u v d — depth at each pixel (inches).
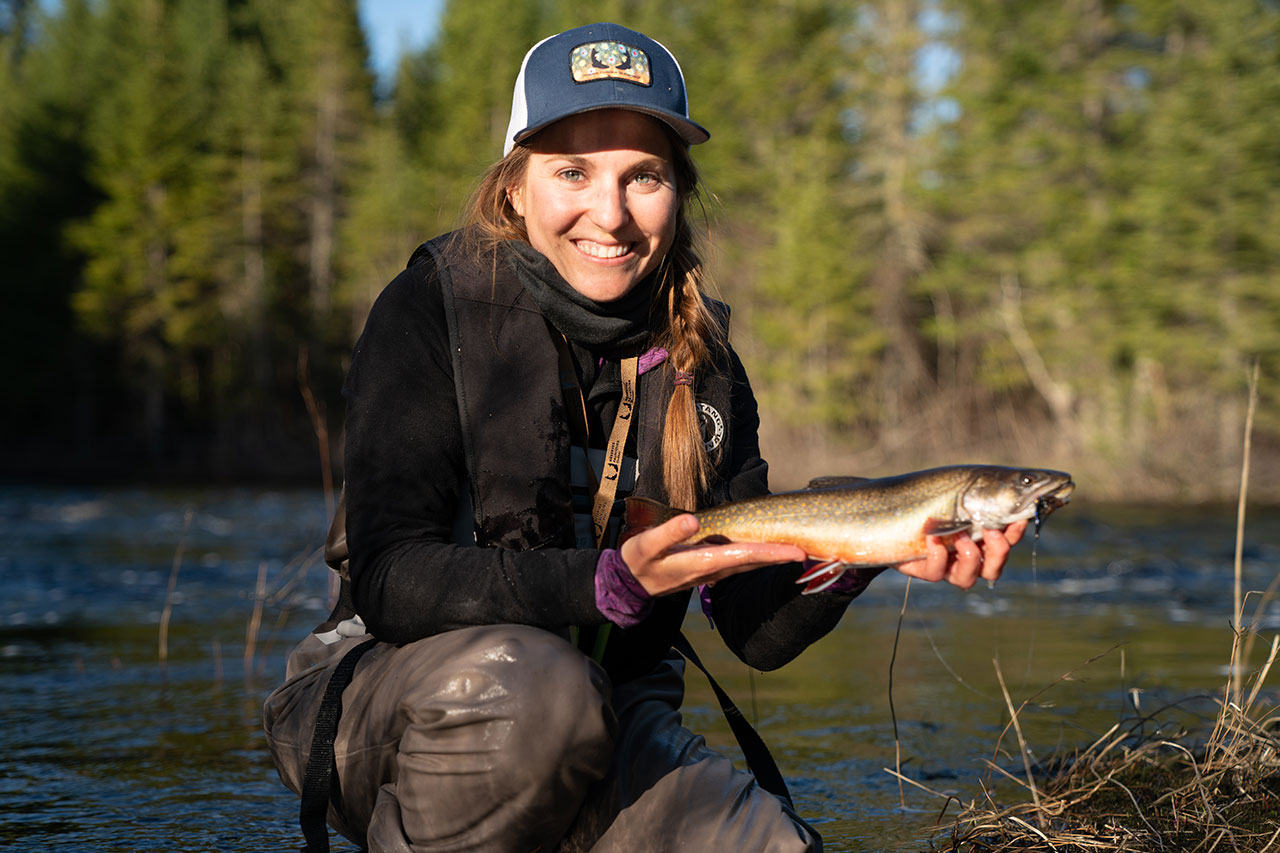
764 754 88.1
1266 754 111.7
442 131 1550.2
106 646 215.5
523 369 82.0
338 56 1630.2
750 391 98.0
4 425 1598.2
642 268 84.8
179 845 99.4
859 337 1212.5
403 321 83.0
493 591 74.0
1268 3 1025.5
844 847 97.9
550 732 71.9
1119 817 100.5
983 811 104.3
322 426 173.5
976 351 1216.2
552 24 1464.1
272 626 242.1
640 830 77.1
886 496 74.2
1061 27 1096.2
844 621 253.1
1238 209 1004.6
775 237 1243.2
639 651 84.2
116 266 1461.6
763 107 1251.8
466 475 83.0
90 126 1577.3
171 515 639.1
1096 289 1053.8
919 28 1219.2
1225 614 262.2
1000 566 72.7
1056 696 164.4
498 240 84.4
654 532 70.1
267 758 131.2
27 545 442.9
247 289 1553.9
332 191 1644.9
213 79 1628.9
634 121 83.0
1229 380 991.0
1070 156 1093.8
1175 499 895.1
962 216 1180.5
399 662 78.1
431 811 73.9
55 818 107.6
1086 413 1087.0
